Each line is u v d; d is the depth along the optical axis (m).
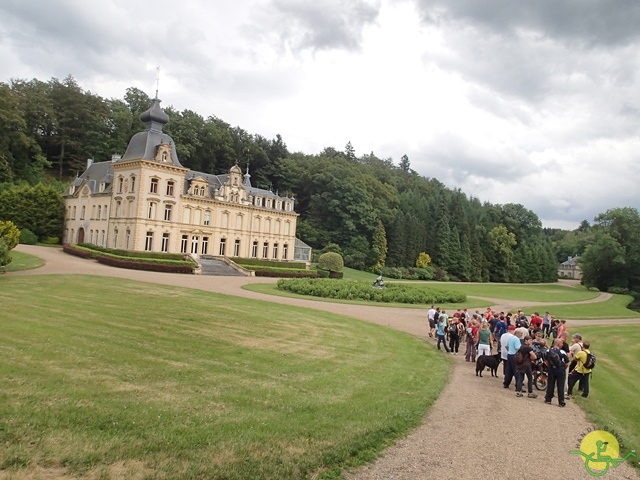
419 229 111.94
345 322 27.59
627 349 29.11
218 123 110.69
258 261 72.12
